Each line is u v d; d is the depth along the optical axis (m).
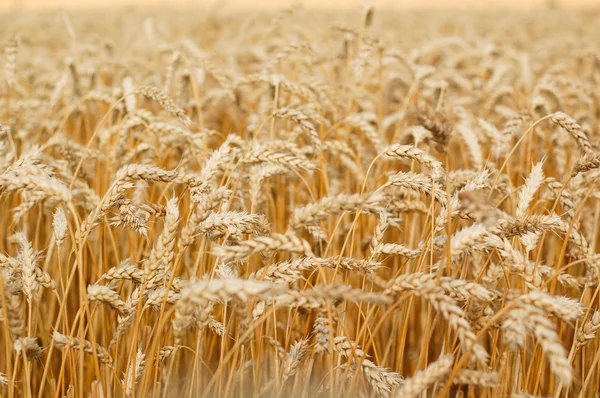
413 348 3.31
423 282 1.75
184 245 1.88
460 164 4.75
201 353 2.55
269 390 2.59
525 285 2.34
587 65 8.17
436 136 1.88
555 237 3.55
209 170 2.23
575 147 4.00
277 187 3.57
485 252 2.56
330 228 3.27
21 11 15.33
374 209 2.30
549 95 5.00
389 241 3.74
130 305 2.17
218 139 4.99
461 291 1.81
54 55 8.52
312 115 3.52
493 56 6.30
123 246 3.44
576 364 2.77
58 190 1.72
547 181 2.74
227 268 2.15
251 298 2.18
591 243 3.11
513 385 2.41
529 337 2.83
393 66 6.97
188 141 3.25
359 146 3.60
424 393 2.17
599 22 14.37
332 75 4.82
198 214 1.86
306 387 2.42
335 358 2.62
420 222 3.53
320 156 3.02
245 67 7.46
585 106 5.50
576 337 2.28
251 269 3.00
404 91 6.26
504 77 6.68
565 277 2.57
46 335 2.96
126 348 2.80
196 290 1.56
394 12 16.59
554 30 13.16
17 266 2.20
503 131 3.38
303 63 5.30
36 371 2.93
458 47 9.38
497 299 2.34
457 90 6.91
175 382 2.61
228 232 2.14
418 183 2.19
